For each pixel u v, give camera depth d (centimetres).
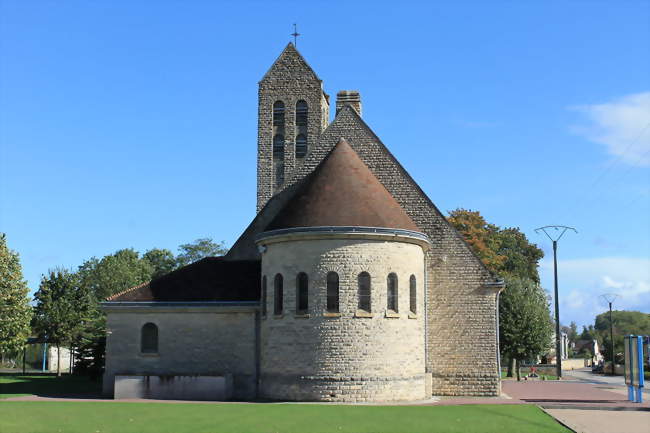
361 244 3788
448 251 4478
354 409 3281
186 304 4241
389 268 3825
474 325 4403
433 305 4444
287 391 3778
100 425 2738
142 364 4244
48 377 6334
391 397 3731
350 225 3788
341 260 3762
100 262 11575
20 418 2936
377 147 4656
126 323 4294
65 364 9056
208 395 3994
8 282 5841
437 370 4388
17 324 5884
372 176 4234
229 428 2650
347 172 4084
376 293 3772
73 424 2767
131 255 11994
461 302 4428
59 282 6988
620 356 10950
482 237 8619
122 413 3097
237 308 4191
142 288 4388
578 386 5619
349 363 3697
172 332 4259
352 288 3747
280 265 3906
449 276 4456
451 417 3020
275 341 3875
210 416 2984
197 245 11906
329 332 3719
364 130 4691
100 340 5659
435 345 4409
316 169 4262
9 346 5922
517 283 7762
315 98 5866
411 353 3869
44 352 8350
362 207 3878
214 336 4222
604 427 2816
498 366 4350
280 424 2752
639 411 3459
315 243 3800
